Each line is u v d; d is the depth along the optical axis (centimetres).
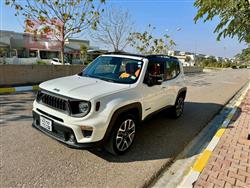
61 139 345
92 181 317
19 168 335
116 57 482
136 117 420
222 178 327
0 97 835
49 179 314
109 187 306
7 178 310
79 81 406
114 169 352
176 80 591
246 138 487
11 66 1105
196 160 407
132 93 393
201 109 806
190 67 3441
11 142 420
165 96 527
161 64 515
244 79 2539
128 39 2305
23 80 1167
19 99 813
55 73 1331
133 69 443
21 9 1298
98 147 343
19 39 3650
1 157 363
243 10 385
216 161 378
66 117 333
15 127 502
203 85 1614
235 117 670
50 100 362
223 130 539
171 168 377
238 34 436
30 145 411
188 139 505
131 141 412
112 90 366
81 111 330
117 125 367
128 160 384
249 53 895
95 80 416
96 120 330
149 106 452
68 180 315
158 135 514
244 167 361
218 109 825
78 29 1435
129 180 326
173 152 432
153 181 334
